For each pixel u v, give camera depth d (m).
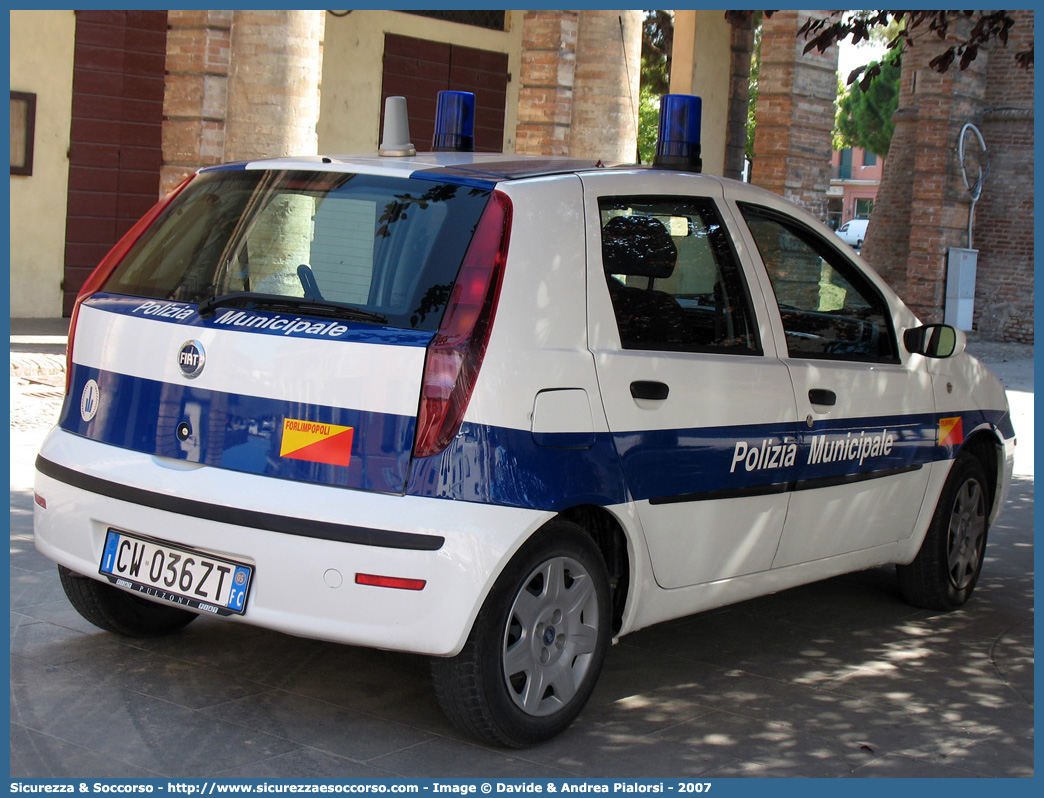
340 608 3.46
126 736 3.75
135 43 14.70
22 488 7.01
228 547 3.58
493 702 3.65
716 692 4.52
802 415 4.69
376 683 4.36
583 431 3.79
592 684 4.00
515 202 3.76
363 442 3.52
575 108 13.81
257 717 3.96
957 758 3.99
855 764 3.89
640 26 13.87
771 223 4.82
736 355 4.46
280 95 10.58
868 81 7.98
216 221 4.09
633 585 4.05
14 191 14.06
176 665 4.41
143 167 14.98
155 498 3.72
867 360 5.20
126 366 3.95
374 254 3.75
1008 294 23.48
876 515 5.22
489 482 3.52
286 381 3.62
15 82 13.94
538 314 3.72
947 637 5.43
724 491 4.34
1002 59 23.00
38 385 9.50
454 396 3.50
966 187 21.64
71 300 14.66
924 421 5.45
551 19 13.37
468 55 17.11
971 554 5.97
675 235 4.32
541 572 3.76
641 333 4.10
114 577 3.86
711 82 19.97
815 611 5.75
